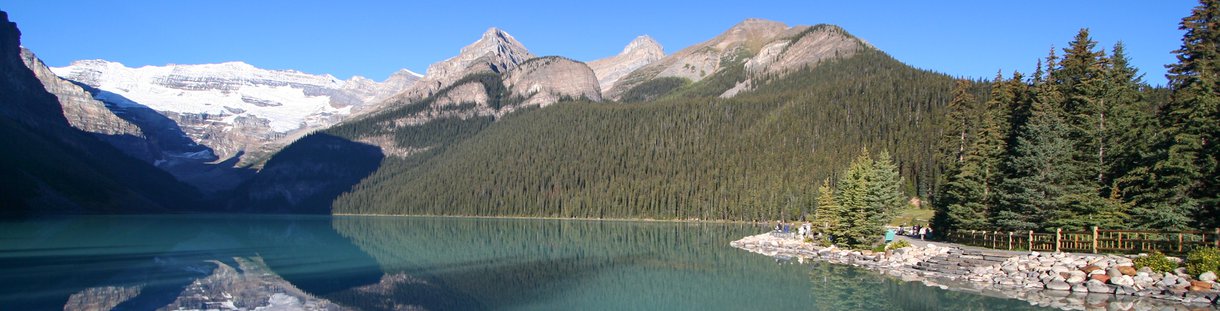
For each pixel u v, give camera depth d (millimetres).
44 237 81062
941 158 102500
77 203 174375
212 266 53344
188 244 75688
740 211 159125
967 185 58469
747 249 73000
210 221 153875
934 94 176875
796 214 138500
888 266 51750
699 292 42219
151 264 53812
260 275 48625
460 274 50812
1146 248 43656
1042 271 40500
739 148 198000
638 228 131875
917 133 143500
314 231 111688
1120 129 50781
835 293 40344
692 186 181500
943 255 49781
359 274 49969
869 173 63188
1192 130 43469
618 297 40625
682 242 86562
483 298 40188
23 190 155000
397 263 57844
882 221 61719
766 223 149125
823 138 176625
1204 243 38281
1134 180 47125
